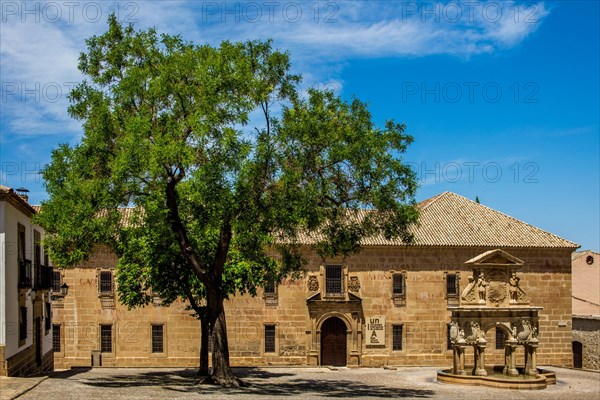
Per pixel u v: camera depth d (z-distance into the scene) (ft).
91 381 97.76
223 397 82.58
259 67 92.99
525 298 129.59
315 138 88.12
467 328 127.24
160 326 160.66
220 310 97.25
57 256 96.48
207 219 93.66
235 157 86.43
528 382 118.01
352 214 99.71
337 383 114.01
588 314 192.85
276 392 92.48
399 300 168.55
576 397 106.73
